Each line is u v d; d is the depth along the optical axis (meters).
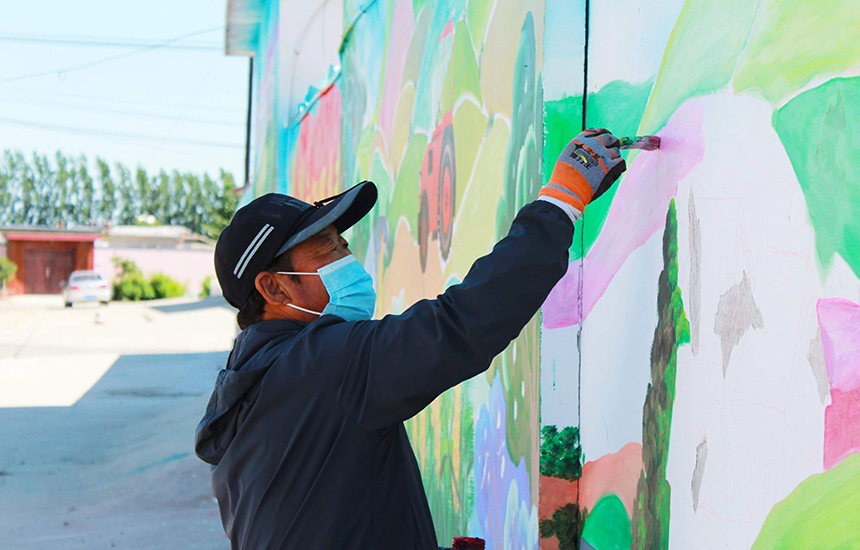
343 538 1.38
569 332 2.15
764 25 1.36
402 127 4.07
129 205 91.94
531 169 2.24
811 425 1.23
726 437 1.47
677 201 1.66
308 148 7.91
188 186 92.88
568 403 2.14
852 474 1.14
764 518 1.35
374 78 4.79
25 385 13.84
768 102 1.35
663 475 1.71
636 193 1.86
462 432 3.10
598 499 2.04
